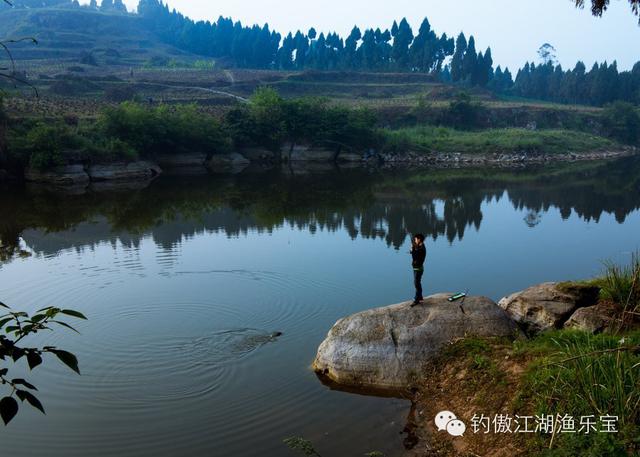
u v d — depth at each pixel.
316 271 27.28
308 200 51.41
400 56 181.38
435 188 61.50
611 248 33.22
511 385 11.98
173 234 36.06
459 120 123.00
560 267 28.80
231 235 35.88
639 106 155.00
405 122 120.88
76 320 20.34
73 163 61.50
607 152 115.81
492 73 191.00
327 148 93.44
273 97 92.19
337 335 15.58
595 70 166.75
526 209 48.00
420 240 15.62
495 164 94.12
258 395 14.44
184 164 79.44
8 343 4.05
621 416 9.56
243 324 19.94
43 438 12.68
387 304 22.36
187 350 17.53
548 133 117.81
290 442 12.06
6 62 156.50
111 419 13.46
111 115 68.94
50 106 82.12
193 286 24.66
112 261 29.03
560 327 15.66
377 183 65.31
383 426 12.65
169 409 13.84
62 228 37.69
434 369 14.05
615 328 14.05
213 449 12.07
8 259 29.45
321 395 14.24
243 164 86.06
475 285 25.44
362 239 34.94
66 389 15.03
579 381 10.66
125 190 56.56
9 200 49.09
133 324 19.94
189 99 115.25
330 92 149.62
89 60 162.50
